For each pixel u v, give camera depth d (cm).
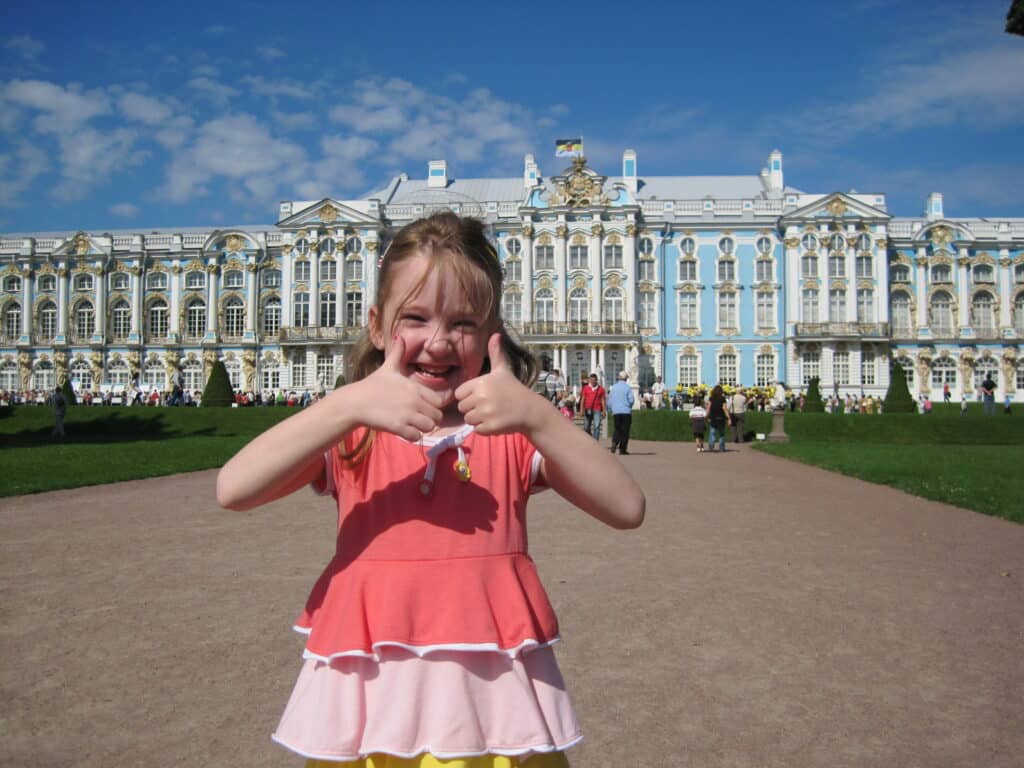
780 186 7438
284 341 6688
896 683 510
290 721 211
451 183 7694
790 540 991
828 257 6588
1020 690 498
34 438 3350
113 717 458
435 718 198
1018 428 3250
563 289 6569
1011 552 911
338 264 6675
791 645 584
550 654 222
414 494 213
